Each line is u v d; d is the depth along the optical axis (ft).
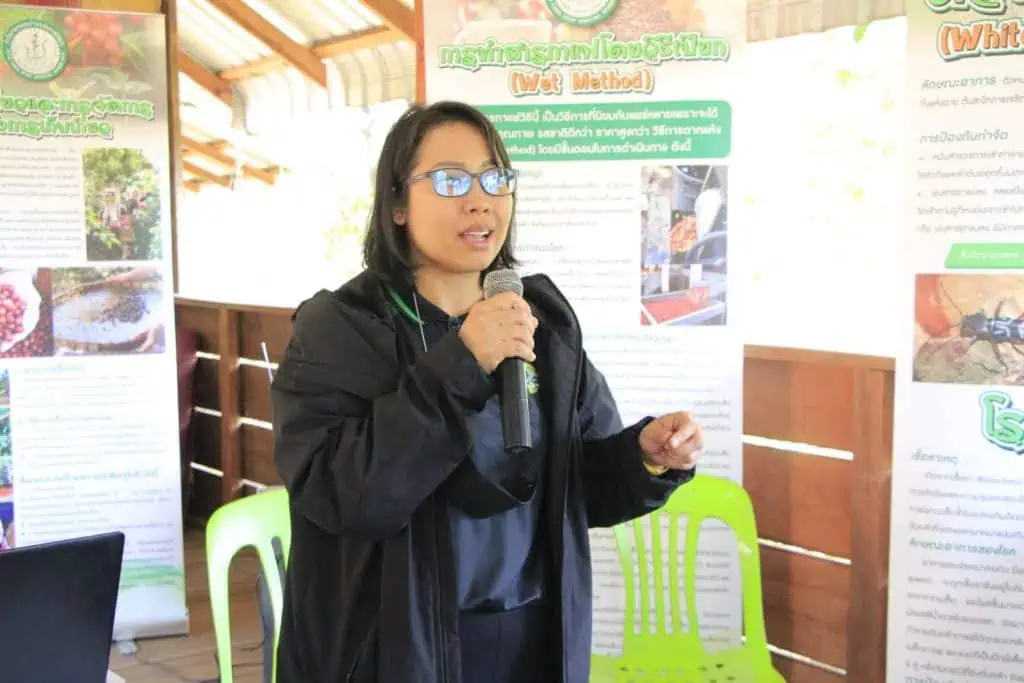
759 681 6.91
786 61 11.78
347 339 4.01
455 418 3.71
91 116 10.29
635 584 8.16
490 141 4.25
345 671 4.05
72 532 10.71
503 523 4.18
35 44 10.05
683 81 7.86
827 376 8.61
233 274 22.00
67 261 10.37
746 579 7.28
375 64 18.97
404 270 4.31
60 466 10.59
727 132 7.87
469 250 4.14
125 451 10.77
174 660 10.80
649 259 8.02
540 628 4.33
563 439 4.28
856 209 11.41
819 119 11.61
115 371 10.63
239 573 13.61
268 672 6.59
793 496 8.99
